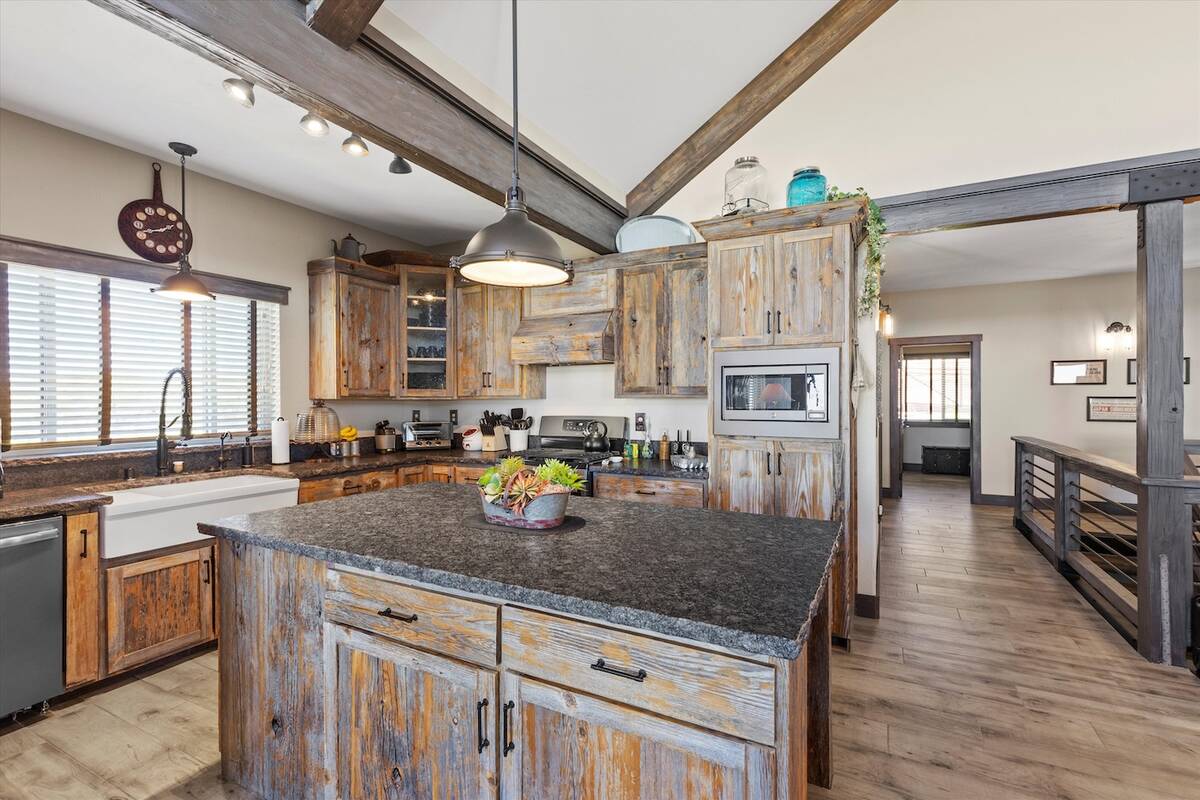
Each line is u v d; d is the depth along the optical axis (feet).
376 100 7.32
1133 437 19.71
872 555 11.09
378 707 5.08
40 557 7.50
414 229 15.01
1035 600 12.09
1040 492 20.57
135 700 8.04
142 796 6.12
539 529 5.90
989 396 21.91
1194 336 18.42
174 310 10.91
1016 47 10.69
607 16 9.14
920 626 10.70
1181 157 9.78
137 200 10.25
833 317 9.55
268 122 9.07
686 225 12.55
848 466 9.53
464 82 8.89
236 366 11.96
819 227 9.67
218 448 11.38
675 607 3.81
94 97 8.30
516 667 4.36
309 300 13.35
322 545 5.32
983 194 11.03
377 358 13.88
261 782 5.98
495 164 9.56
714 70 11.25
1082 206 10.34
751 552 5.13
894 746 6.97
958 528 18.62
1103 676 8.73
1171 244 9.56
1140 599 9.50
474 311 14.69
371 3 6.43
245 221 12.03
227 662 6.21
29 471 8.82
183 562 9.01
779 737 3.42
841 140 11.92
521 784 4.37
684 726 3.71
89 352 9.75
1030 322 21.20
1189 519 9.09
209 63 7.41
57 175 9.26
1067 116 10.45
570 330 12.89
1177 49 9.79
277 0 6.14
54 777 6.42
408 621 4.88
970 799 6.03
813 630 6.10
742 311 10.29
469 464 13.29
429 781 4.80
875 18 11.28
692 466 11.59
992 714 7.67
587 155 12.01
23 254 8.82
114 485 9.17
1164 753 6.82
